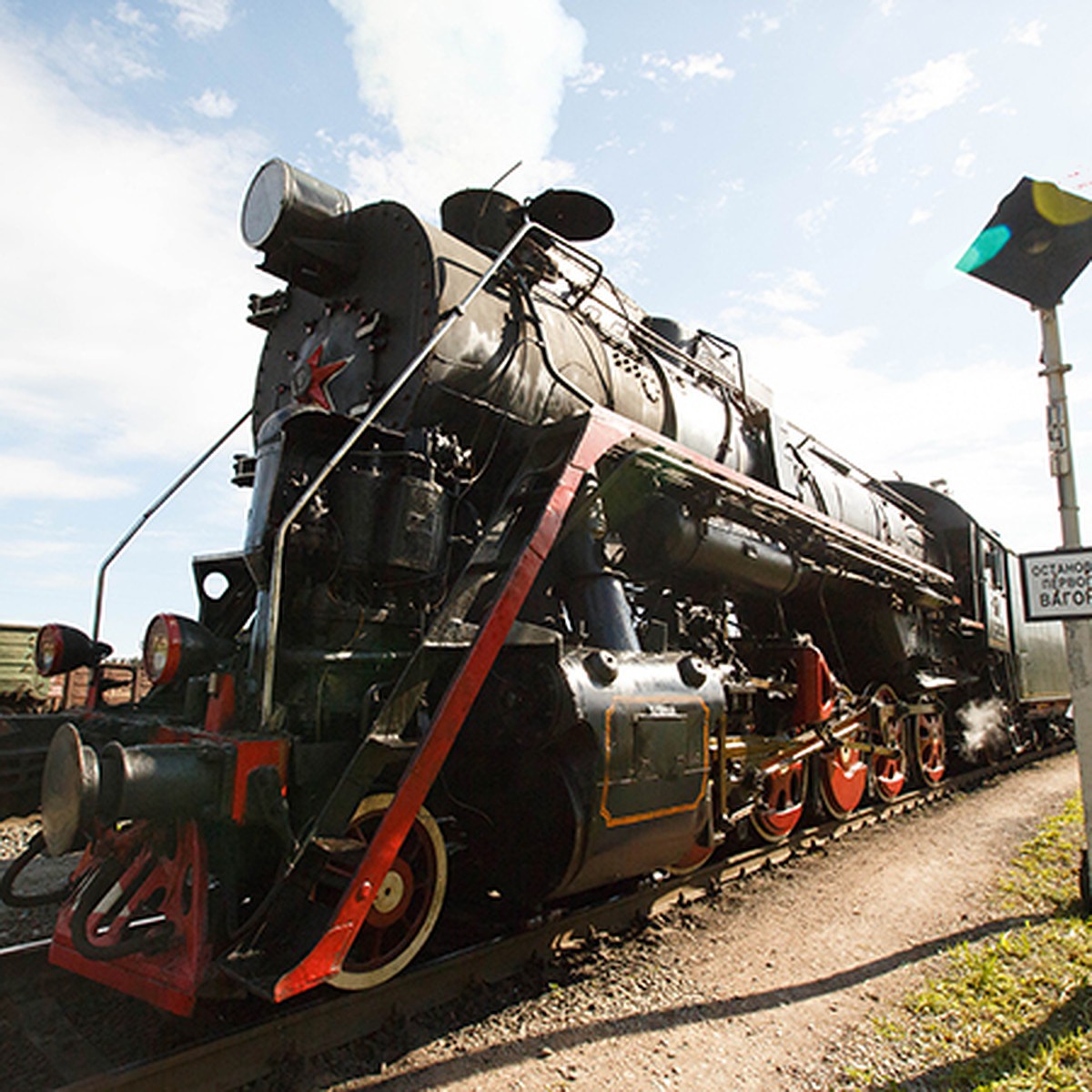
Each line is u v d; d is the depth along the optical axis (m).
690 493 5.43
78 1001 3.68
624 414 5.66
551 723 3.89
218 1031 3.30
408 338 4.45
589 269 5.61
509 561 4.12
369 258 4.83
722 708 4.99
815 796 7.11
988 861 6.47
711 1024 3.62
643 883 4.89
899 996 3.91
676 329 7.26
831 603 8.14
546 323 5.23
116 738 3.87
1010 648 12.28
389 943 3.72
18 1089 3.00
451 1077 3.11
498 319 4.72
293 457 3.64
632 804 4.16
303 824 3.28
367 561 3.68
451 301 4.43
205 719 3.61
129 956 3.30
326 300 5.08
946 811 8.70
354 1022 3.37
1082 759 4.86
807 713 6.57
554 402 5.06
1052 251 4.84
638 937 4.63
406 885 3.64
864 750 7.90
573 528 4.79
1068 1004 3.71
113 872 3.54
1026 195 4.71
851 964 4.32
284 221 4.67
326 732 3.51
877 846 7.01
